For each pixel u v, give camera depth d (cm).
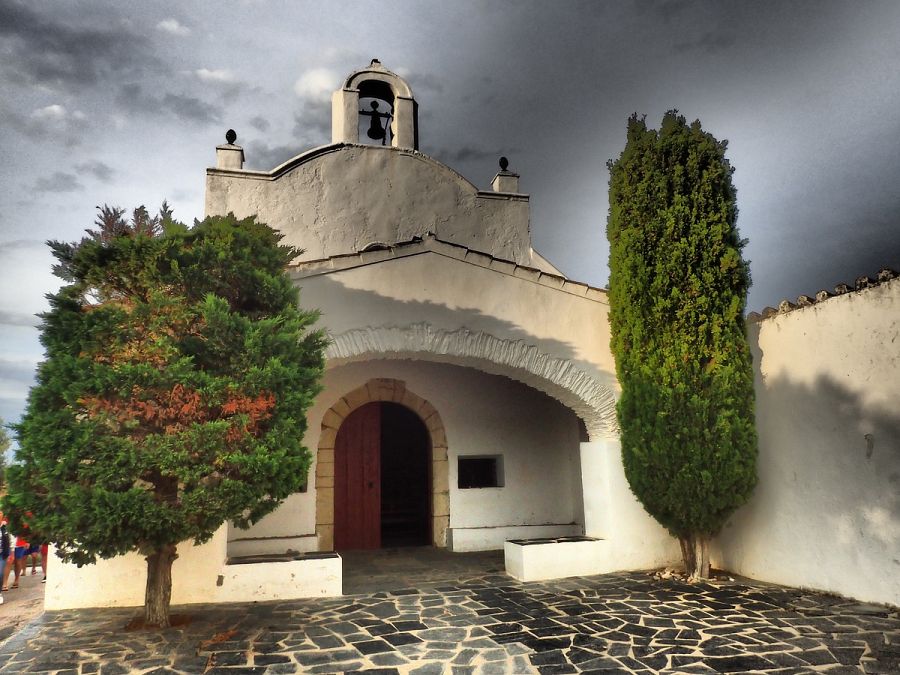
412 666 447
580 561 756
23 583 966
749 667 430
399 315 730
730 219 725
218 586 640
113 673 437
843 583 604
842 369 612
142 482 546
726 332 691
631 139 770
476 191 1127
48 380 485
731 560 760
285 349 535
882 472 568
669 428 688
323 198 1038
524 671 435
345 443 1016
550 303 796
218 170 1002
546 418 1068
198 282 526
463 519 1000
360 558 911
